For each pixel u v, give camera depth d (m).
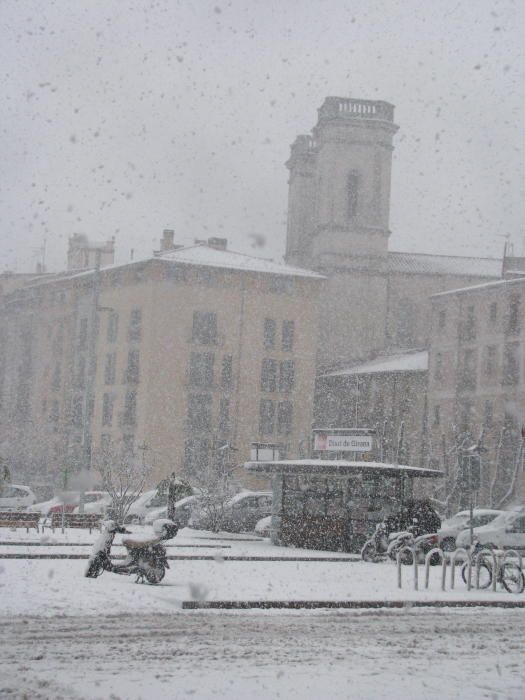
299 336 99.31
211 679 11.41
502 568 23.00
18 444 104.75
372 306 111.38
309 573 25.36
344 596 19.42
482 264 115.69
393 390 93.12
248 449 96.38
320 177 114.38
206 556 29.03
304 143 123.44
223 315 96.62
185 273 95.50
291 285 99.38
